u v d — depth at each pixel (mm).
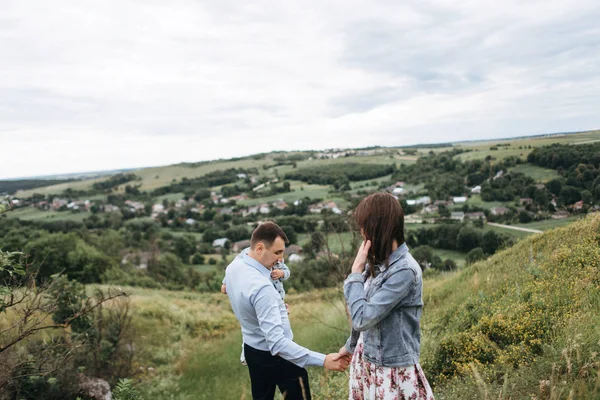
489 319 4266
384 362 1892
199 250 76625
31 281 3604
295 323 11383
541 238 7867
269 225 2545
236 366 9078
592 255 5039
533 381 2725
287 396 2457
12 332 4375
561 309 3807
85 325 6984
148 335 11516
